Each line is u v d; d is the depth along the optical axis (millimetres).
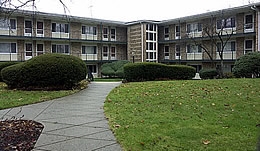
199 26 32656
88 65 34469
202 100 9203
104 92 12930
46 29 30984
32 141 5395
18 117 7699
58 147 5035
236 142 5039
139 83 14680
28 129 6293
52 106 9406
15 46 28891
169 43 36250
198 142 5078
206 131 5750
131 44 37250
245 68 18844
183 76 19328
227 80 14500
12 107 9281
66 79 13797
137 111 7945
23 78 13648
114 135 5734
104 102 9961
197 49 32750
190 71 19656
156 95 10398
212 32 27281
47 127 6500
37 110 8727
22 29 29062
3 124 6770
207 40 31359
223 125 6262
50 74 13578
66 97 11461
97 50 35719
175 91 11195
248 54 19672
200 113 7520
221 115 7258
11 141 5375
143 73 18234
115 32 37375
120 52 37906
